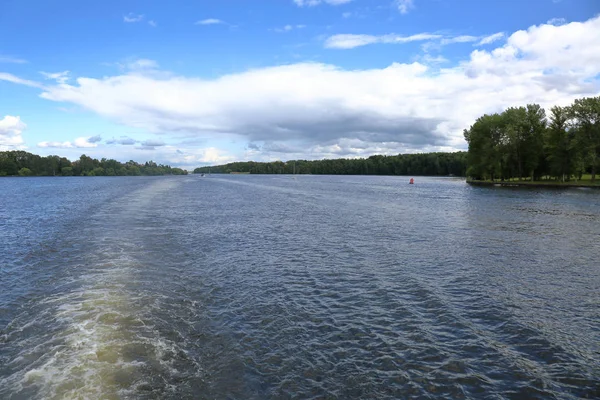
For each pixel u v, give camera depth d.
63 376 7.04
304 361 8.23
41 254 16.88
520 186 86.12
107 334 8.84
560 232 24.89
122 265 14.93
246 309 11.00
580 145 75.38
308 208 40.59
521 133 86.12
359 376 7.73
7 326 9.21
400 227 26.73
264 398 6.95
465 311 11.18
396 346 9.00
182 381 7.23
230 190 79.06
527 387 7.52
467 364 8.30
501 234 24.03
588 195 58.69
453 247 19.95
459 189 79.00
